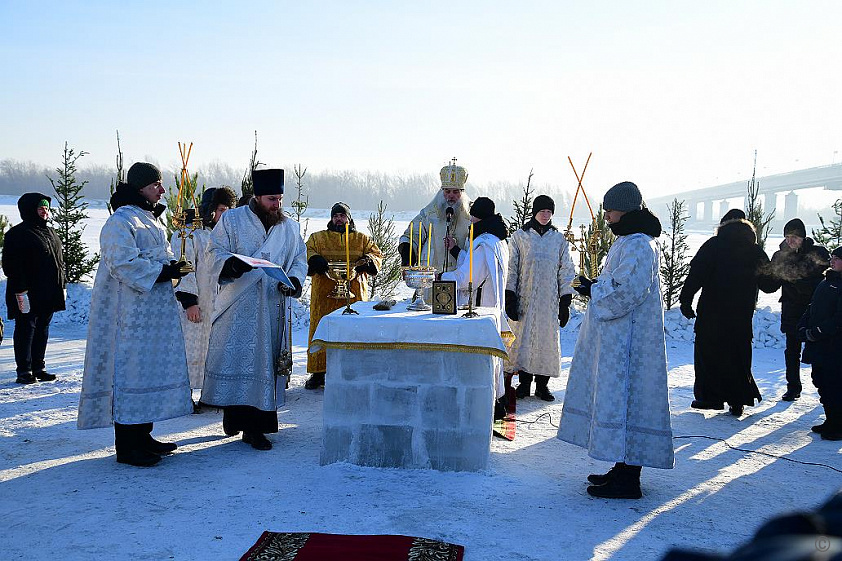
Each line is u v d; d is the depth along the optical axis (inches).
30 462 185.2
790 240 274.1
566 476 181.9
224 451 197.6
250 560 125.0
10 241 275.7
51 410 238.8
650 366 164.9
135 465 183.3
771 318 427.5
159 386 185.6
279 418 237.3
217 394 200.1
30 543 135.0
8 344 375.6
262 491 164.4
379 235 565.0
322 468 181.8
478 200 236.7
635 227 167.2
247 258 191.5
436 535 141.2
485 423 179.8
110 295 183.0
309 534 136.8
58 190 530.3
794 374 276.5
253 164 460.1
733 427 236.4
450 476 177.3
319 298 280.2
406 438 182.2
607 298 162.7
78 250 534.9
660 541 140.9
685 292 252.5
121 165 400.8
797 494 170.7
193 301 198.4
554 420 243.3
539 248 271.1
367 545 131.7
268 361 197.9
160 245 190.5
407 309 203.8
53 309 287.1
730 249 246.5
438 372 180.5
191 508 153.5
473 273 224.2
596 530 146.2
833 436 221.5
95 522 145.3
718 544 139.2
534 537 141.6
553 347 270.5
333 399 184.5
